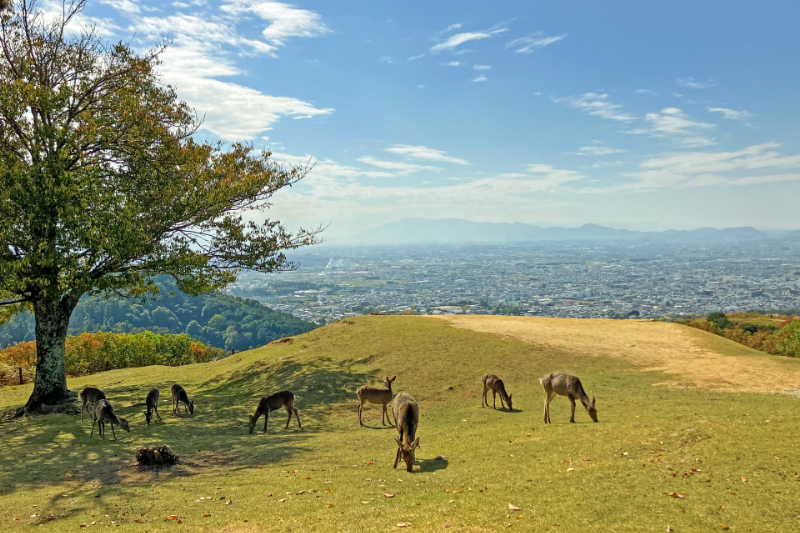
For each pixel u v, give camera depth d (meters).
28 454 13.33
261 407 15.54
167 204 20.23
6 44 19.86
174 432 15.67
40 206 17.59
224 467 11.71
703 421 10.55
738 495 6.95
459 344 23.94
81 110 20.56
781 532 5.88
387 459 11.38
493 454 10.73
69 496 9.81
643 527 6.31
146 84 21.92
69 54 20.95
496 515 7.09
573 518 6.75
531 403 16.78
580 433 11.42
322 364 22.95
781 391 16.28
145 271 21.02
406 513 7.50
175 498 9.31
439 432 13.91
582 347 23.55
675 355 22.17
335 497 8.69
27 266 17.73
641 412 13.54
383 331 26.88
